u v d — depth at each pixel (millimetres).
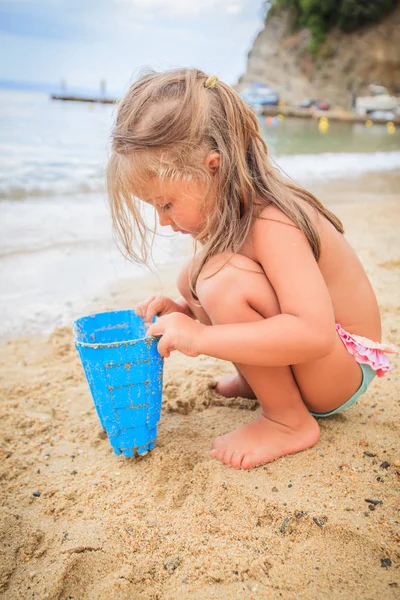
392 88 42188
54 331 2809
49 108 27844
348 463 1693
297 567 1356
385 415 1949
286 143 14320
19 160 8445
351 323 1785
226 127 1589
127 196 1643
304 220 1613
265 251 1585
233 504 1554
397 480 1611
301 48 46344
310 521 1477
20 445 1902
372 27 42875
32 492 1656
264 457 1709
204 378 2273
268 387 1729
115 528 1497
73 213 5133
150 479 1688
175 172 1541
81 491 1647
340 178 8055
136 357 1620
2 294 3264
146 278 3578
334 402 1802
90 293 3309
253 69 50344
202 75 1648
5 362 2523
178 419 2020
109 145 1672
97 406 1732
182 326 1615
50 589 1326
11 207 5289
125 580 1341
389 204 5914
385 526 1444
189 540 1448
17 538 1485
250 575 1342
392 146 14664
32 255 3943
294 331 1516
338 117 33219
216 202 1617
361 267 1841
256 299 1606
